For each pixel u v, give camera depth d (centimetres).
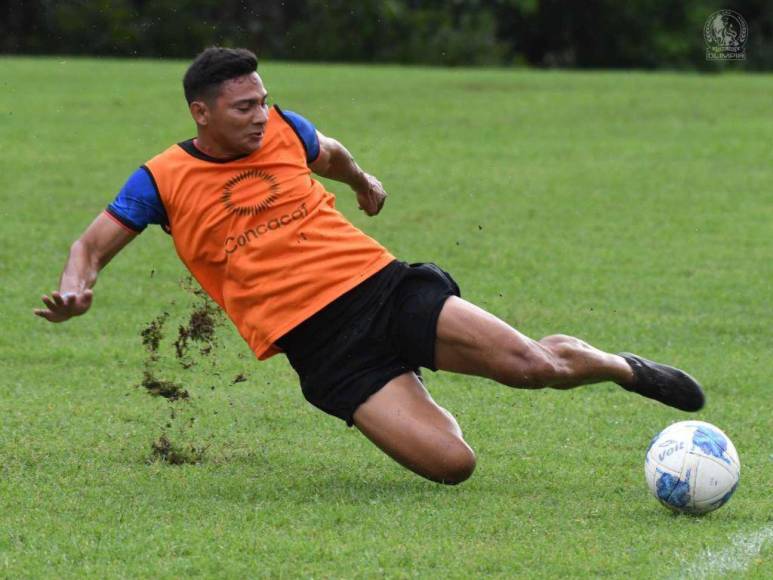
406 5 11244
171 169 1702
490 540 1459
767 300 3033
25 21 9488
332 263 1678
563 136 5716
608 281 3194
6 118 5703
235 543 1441
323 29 10356
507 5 12350
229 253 1692
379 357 1681
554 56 12900
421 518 1538
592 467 1817
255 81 1670
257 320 1688
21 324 2722
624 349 2598
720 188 4550
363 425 1666
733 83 8225
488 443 1942
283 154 1728
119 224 1691
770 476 1769
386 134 5628
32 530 1495
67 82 7044
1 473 1745
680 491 1534
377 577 1341
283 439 1967
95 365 2439
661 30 12650
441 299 1661
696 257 3484
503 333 1636
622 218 4016
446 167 4894
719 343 2658
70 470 1764
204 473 1759
